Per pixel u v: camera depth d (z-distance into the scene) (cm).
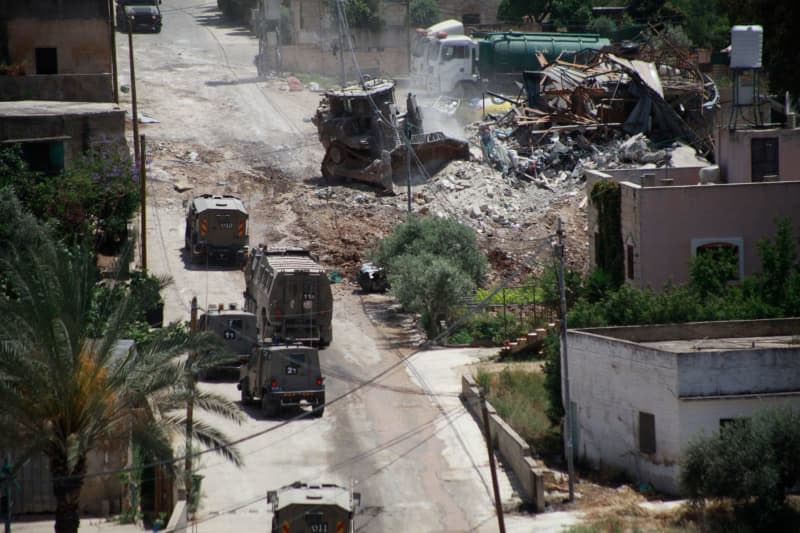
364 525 8938
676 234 12975
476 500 9550
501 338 14100
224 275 15762
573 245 17375
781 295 12219
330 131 19788
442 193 19175
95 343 8112
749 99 15838
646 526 8881
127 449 8944
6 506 8425
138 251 16275
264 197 19300
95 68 19662
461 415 11575
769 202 13025
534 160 19862
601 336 10544
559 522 9081
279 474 10000
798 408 9800
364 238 17588
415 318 15012
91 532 8425
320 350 13575
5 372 7588
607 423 10488
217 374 12812
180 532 8344
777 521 8906
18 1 19300
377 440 10862
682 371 9700
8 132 15650
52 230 11106
